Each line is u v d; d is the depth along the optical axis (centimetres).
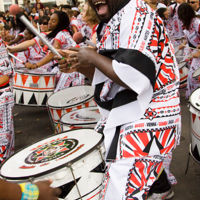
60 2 1182
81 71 172
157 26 129
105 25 149
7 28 641
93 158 141
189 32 396
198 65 385
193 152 186
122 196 130
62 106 252
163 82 133
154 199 188
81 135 168
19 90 342
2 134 228
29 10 963
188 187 215
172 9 527
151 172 140
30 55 402
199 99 182
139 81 118
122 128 139
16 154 162
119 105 135
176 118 139
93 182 142
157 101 134
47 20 476
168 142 137
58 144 162
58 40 335
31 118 408
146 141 132
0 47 213
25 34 378
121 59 120
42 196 98
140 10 126
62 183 132
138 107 132
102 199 140
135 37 122
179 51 516
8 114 228
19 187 94
